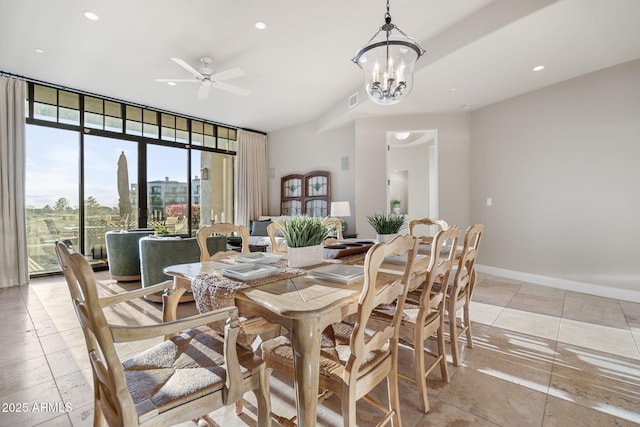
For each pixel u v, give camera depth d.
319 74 4.00
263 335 2.41
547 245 3.86
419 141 6.72
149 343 2.24
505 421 1.44
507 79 3.56
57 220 4.37
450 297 1.94
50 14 2.72
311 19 2.80
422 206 7.41
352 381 1.08
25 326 2.55
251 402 1.61
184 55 3.45
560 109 3.70
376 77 2.29
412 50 2.19
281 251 2.46
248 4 2.59
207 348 1.26
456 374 1.85
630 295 3.20
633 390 1.68
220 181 6.37
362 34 3.05
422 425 1.42
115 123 4.90
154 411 0.91
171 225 5.57
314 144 6.21
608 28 2.53
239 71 3.29
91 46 3.25
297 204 6.49
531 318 2.73
